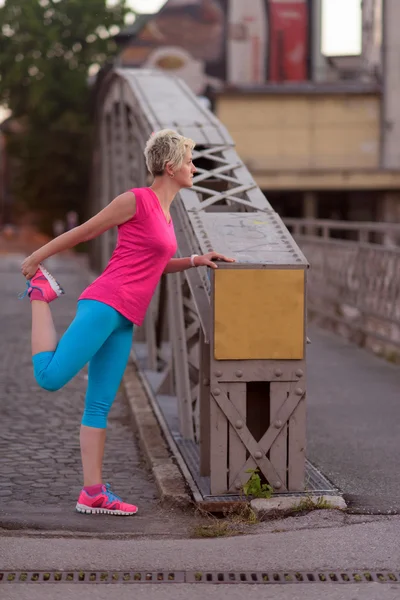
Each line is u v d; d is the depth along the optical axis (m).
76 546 5.55
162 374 11.35
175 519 6.22
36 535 5.82
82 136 61.47
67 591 4.85
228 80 39.12
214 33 39.06
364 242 14.70
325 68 39.19
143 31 39.19
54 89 59.94
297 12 39.06
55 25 59.94
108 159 19.31
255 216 6.99
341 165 34.69
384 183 34.00
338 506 6.20
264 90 34.25
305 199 34.88
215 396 6.23
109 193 19.59
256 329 6.16
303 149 34.56
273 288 6.14
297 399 6.28
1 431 9.15
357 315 14.89
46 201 64.06
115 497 6.34
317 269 17.45
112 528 5.99
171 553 5.42
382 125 34.56
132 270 5.95
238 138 34.41
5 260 46.06
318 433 8.55
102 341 5.99
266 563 5.24
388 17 34.38
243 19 39.09
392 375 11.66
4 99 61.12
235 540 5.66
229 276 6.10
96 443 6.31
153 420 8.89
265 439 6.29
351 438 8.34
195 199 7.51
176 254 7.35
